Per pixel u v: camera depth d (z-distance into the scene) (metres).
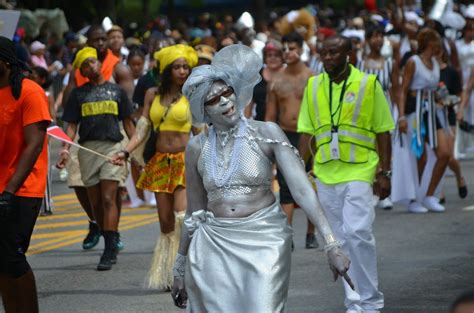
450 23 48.53
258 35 56.88
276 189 34.56
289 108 24.88
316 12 93.50
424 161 30.08
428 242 24.89
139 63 33.62
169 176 20.75
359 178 17.70
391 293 19.75
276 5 102.25
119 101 23.47
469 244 24.45
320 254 24.02
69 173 25.33
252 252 12.78
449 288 20.02
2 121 16.12
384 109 17.97
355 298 17.66
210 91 13.11
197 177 13.57
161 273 20.59
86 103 23.31
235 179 13.13
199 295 12.92
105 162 23.14
